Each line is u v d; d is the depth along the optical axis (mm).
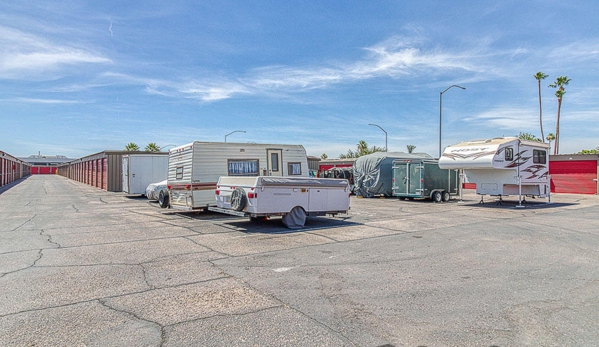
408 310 4676
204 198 13391
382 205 19016
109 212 15578
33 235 9984
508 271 6500
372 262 7105
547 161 19953
